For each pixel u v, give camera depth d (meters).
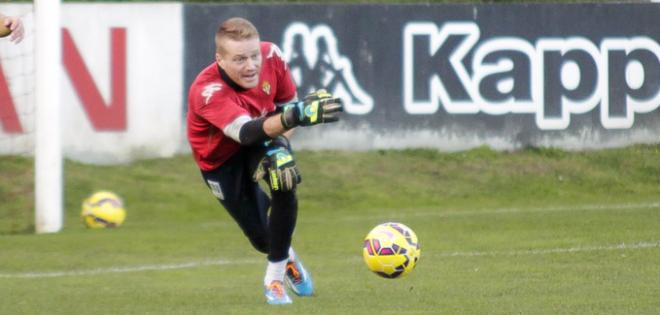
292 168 21.22
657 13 53.00
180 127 51.69
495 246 34.34
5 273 31.02
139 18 50.84
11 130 49.81
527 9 52.47
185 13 51.34
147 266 32.16
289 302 23.59
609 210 42.75
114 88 50.84
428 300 23.80
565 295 24.00
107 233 40.38
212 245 36.88
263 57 22.67
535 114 52.88
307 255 33.97
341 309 22.58
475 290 25.28
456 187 50.34
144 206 47.62
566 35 52.72
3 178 48.53
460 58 52.47
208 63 51.53
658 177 51.41
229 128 21.25
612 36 52.88
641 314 21.16
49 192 41.94
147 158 51.50
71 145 50.69
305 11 51.69
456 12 52.31
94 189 48.44
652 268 28.20
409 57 52.31
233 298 25.08
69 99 50.56
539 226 38.66
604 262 29.64
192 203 48.25
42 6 41.81
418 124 52.66
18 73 49.53
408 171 51.41
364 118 52.44
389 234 23.83
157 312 22.91
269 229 22.77
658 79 53.12
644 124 53.31
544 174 51.47
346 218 43.94
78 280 29.12
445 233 37.94
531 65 52.69
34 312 23.33
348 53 52.00
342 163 51.75
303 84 51.69
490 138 52.94
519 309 22.12
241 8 51.50
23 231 42.91
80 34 50.41
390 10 52.09
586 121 53.06
